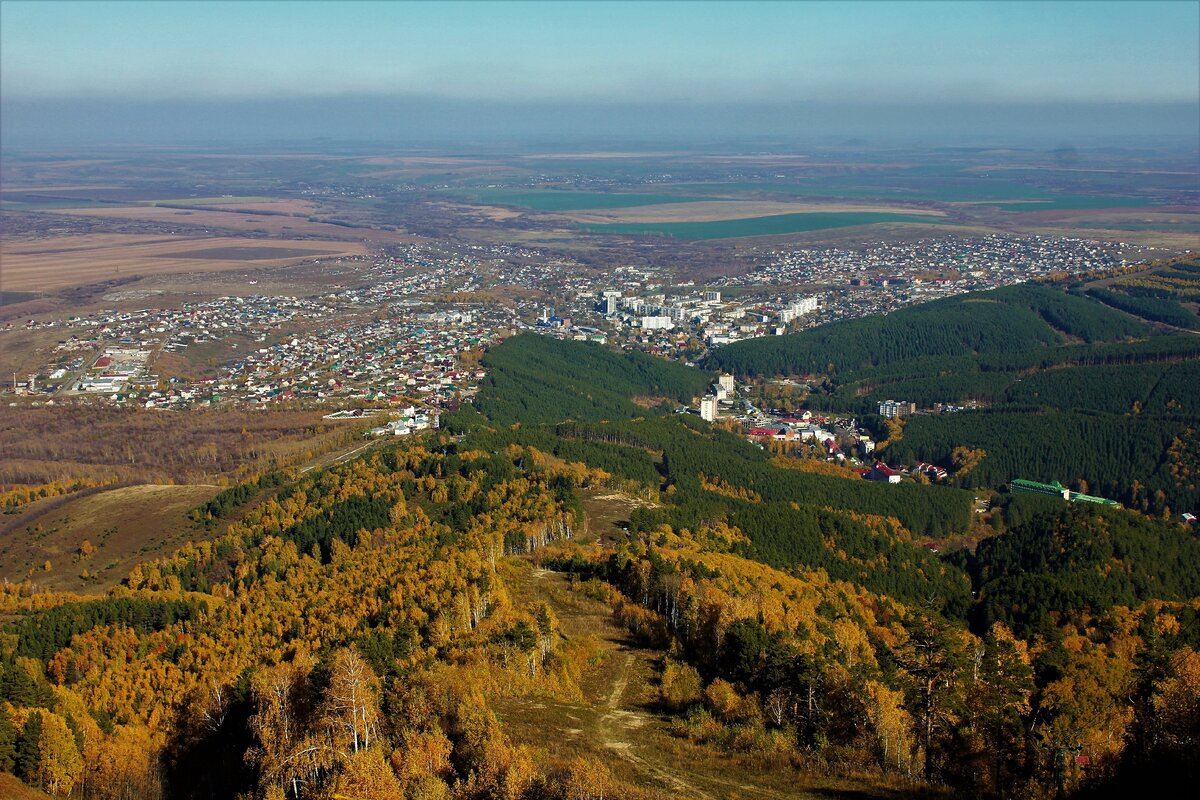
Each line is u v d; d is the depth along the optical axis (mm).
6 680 147875
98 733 145750
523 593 196125
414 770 112188
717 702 144000
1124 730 131125
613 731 134250
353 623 172750
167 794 140000
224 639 183375
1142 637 198375
